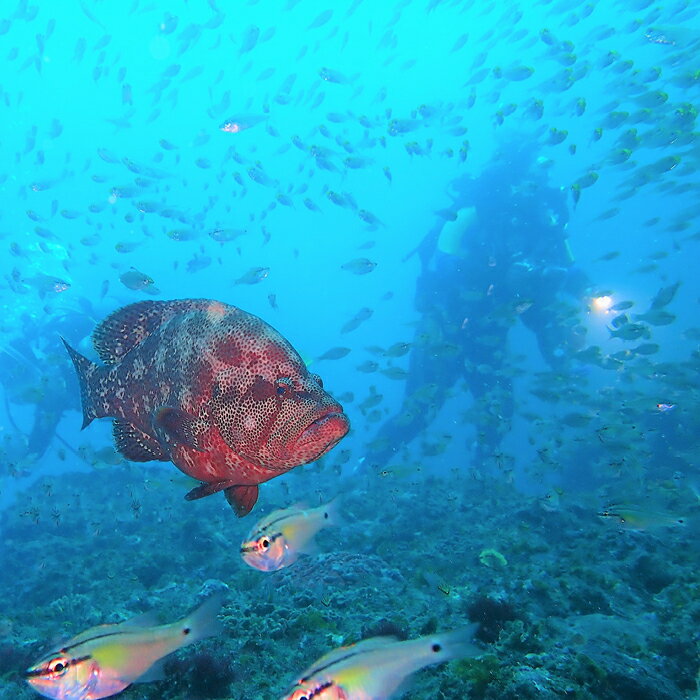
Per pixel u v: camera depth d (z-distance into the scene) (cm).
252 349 202
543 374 1268
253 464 199
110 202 1317
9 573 963
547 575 566
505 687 301
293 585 604
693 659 379
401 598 555
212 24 1538
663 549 651
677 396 1216
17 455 1406
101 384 248
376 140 1484
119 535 1017
